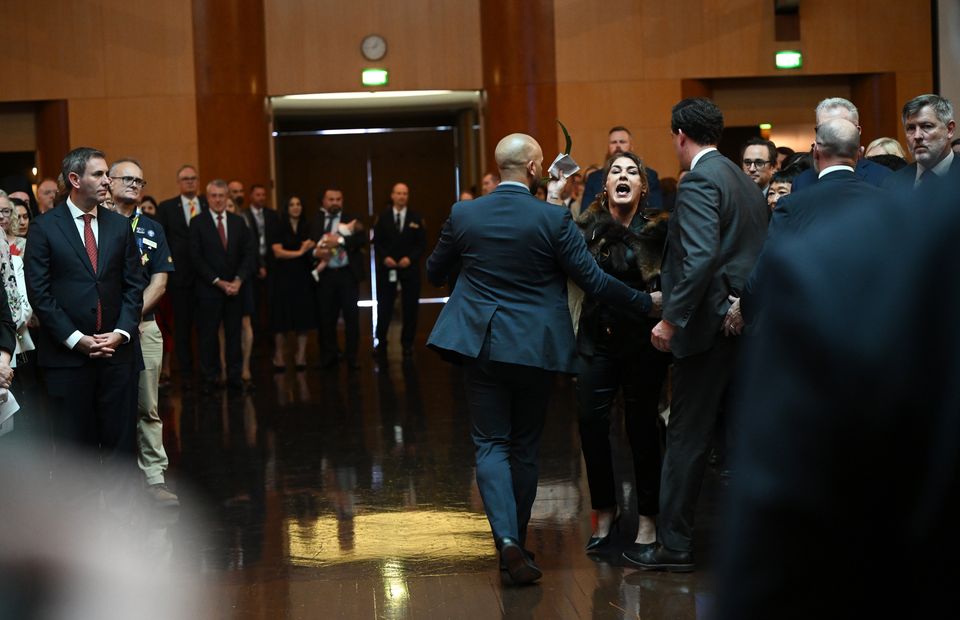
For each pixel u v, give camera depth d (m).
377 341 13.42
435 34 15.95
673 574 4.71
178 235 11.29
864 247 0.76
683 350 4.55
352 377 11.68
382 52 15.88
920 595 0.77
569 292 5.21
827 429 0.76
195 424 9.09
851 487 0.76
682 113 4.64
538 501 6.16
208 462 7.55
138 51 15.22
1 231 5.74
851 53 15.49
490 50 15.59
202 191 15.25
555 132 15.43
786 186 6.59
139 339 5.92
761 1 15.48
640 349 4.91
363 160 18.75
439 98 16.78
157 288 6.40
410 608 4.39
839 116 4.93
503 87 15.47
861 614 0.78
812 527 0.77
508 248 4.62
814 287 0.77
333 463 7.39
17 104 15.46
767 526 0.78
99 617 4.17
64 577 4.50
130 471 5.80
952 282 0.74
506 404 4.73
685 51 15.49
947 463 0.74
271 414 9.48
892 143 6.45
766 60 15.49
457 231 4.73
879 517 0.76
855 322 0.75
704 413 4.63
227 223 10.95
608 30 15.41
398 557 5.14
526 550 4.92
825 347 0.75
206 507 6.24
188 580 4.82
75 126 15.24
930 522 0.75
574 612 4.27
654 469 5.01
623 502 6.09
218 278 10.78
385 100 16.80
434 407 9.54
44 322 5.60
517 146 4.74
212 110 15.20
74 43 15.18
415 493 6.46
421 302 20.69
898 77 15.48
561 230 4.60
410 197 18.92
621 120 15.47
